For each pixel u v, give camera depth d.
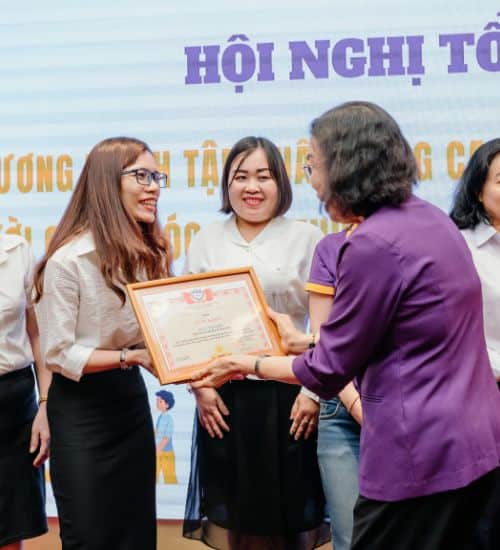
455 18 2.79
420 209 1.39
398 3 2.81
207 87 2.90
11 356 2.10
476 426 1.30
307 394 2.03
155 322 1.83
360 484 1.37
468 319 1.34
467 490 1.30
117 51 2.93
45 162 2.98
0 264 2.10
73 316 1.90
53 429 1.98
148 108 2.92
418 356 1.31
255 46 2.87
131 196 1.95
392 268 1.30
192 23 2.90
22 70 2.97
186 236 2.92
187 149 2.91
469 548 1.48
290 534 2.09
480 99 2.79
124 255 1.90
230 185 2.18
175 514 2.92
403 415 1.30
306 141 2.85
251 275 1.96
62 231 1.95
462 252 1.37
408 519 1.31
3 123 2.99
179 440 2.92
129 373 2.04
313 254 2.14
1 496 2.10
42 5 2.95
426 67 2.81
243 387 2.08
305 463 2.09
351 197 1.37
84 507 1.92
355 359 1.34
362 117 1.38
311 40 2.85
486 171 2.00
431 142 2.81
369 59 2.83
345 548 1.94
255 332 1.89
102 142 1.99
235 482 2.09
